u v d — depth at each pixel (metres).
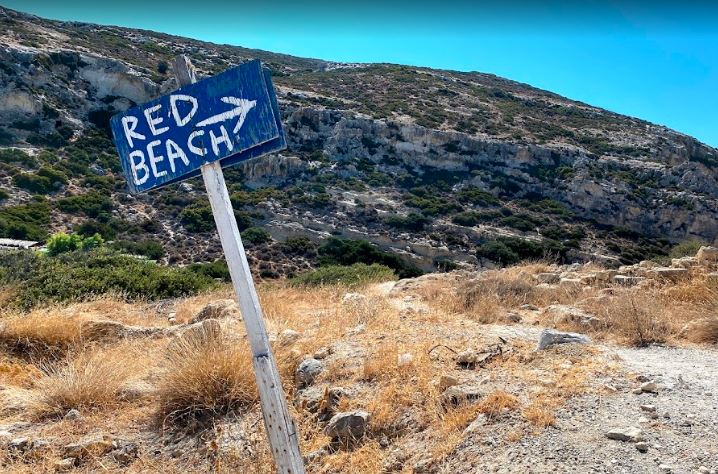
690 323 6.10
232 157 2.88
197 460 4.13
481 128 46.12
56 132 40.59
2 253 14.38
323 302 8.88
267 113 2.70
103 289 10.94
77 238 26.00
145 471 4.04
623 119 56.41
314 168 40.84
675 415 3.59
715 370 4.63
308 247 31.30
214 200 2.84
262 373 2.77
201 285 12.68
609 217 36.28
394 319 6.58
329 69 73.19
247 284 2.79
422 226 33.88
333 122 45.41
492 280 8.56
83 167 38.16
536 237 32.97
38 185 34.28
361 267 15.09
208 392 4.72
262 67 2.70
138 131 3.03
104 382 5.29
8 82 40.56
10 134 38.78
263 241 32.25
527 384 4.18
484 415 3.73
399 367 4.67
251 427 4.35
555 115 55.03
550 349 5.00
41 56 43.50
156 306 10.02
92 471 4.11
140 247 28.88
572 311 6.68
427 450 3.59
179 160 2.92
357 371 4.85
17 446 4.38
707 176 39.19
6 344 6.65
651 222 35.66
